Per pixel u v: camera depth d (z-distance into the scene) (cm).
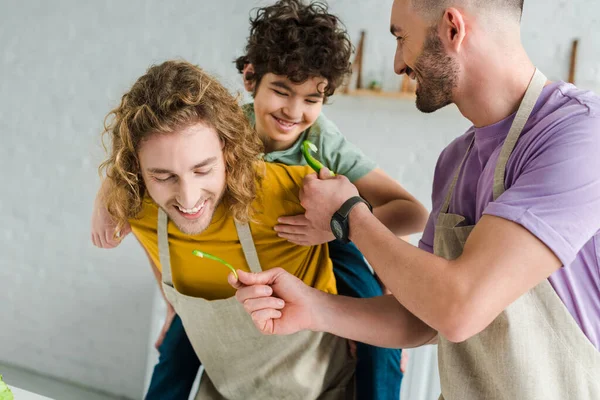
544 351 105
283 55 141
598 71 211
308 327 120
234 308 131
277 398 143
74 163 274
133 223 132
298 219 123
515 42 106
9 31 279
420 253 99
